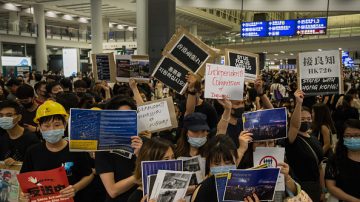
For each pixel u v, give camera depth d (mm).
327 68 3682
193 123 2703
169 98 3320
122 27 39656
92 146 2469
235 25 41188
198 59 4078
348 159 3133
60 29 29422
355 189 3070
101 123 2492
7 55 23766
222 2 18969
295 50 29984
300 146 3498
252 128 2768
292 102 6691
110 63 5504
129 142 2521
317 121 4746
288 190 2371
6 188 2973
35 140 3297
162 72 4117
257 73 4180
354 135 3023
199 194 2162
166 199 1975
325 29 17266
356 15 33469
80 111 2457
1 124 3121
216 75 3352
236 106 3537
